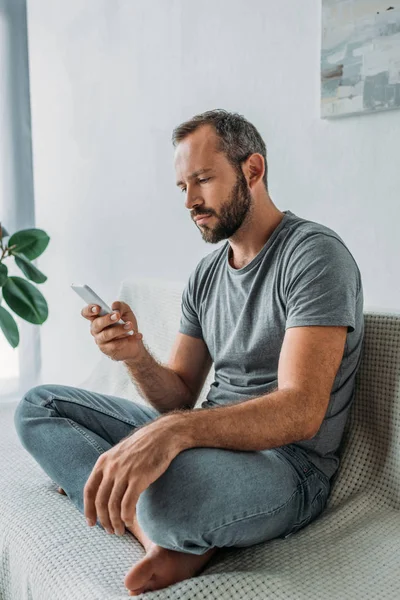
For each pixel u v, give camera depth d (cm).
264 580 93
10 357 287
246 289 125
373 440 123
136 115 224
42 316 244
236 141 124
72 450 121
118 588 95
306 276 112
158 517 94
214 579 92
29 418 126
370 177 153
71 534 113
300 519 109
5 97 277
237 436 100
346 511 116
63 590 99
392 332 121
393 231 149
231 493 95
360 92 150
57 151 269
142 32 218
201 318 138
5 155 279
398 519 113
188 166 123
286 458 110
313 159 165
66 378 278
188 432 98
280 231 123
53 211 276
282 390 104
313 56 162
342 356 111
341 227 161
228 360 128
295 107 168
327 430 118
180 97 205
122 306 135
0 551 122
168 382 138
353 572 97
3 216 280
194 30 197
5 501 129
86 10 243
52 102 269
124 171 233
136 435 99
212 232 125
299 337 108
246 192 124
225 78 188
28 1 276
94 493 97
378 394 122
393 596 90
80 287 124
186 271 210
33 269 244
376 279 155
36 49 275
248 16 178
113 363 197
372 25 146
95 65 242
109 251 246
